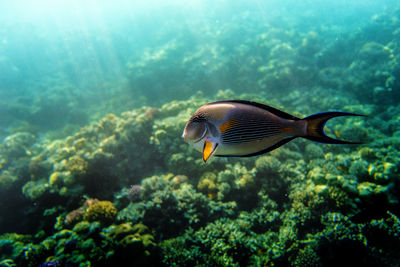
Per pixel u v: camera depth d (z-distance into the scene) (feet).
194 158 23.02
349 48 57.88
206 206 18.86
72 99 63.52
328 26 85.10
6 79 81.30
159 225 18.04
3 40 102.73
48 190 23.56
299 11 106.52
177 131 24.57
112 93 64.85
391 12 64.44
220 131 3.96
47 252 15.61
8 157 33.06
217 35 71.97
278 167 20.36
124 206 21.42
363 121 35.06
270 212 18.61
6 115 56.85
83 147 26.25
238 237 15.83
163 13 112.06
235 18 86.33
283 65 50.34
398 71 40.65
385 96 40.45
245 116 3.91
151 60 62.49
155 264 15.30
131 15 116.06
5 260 16.70
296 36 65.82
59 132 51.55
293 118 3.70
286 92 47.60
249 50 59.41
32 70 92.94
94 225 15.97
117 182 24.11
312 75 50.08
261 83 49.70
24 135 38.04
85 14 123.13
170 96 56.24
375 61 46.42
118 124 27.73
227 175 20.94
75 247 14.88
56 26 117.80
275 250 15.42
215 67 54.34
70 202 21.68
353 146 26.94
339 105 40.47
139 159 25.90
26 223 24.89
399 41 46.91
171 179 22.71
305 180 19.98
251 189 20.39
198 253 15.49
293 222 16.99
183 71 59.57
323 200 16.80
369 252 13.79
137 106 55.01
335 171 19.43
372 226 14.46
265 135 3.86
